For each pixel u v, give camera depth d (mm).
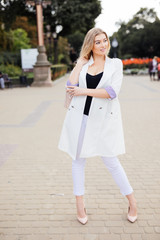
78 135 2068
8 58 25188
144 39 48125
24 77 16625
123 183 2246
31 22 30641
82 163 2273
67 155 4008
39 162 3748
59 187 2969
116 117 2098
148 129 5438
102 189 2891
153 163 3602
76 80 2080
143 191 2811
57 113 7367
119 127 2131
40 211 2498
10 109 8250
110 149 2107
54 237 2117
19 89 15102
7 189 2953
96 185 2984
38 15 15812
